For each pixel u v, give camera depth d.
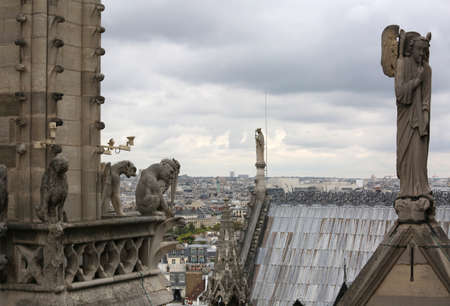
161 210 18.89
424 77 16.69
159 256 18.62
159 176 18.98
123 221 17.20
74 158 17.53
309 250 68.69
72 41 17.58
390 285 16.17
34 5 16.75
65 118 17.38
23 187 16.48
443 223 61.28
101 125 17.81
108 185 18.19
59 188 15.56
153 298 17.83
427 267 16.03
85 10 17.83
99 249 16.81
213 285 60.03
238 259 61.06
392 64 17.11
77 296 15.98
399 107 16.86
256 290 67.62
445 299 15.87
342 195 71.38
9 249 16.11
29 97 16.64
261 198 73.94
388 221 67.75
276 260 69.19
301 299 65.88
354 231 68.25
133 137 18.44
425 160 16.69
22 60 16.72
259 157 74.81
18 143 16.59
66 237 15.92
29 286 15.77
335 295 65.00
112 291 16.91
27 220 16.41
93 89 17.80
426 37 16.75
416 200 16.52
